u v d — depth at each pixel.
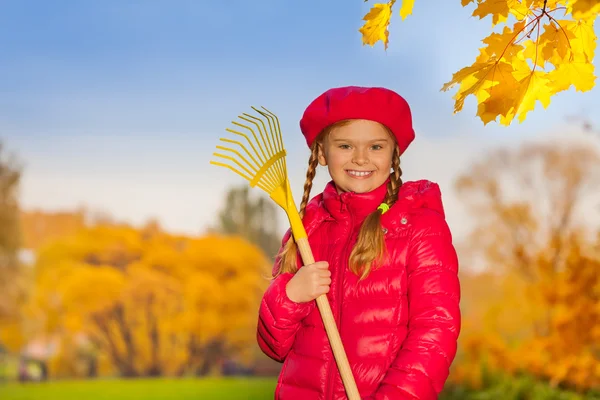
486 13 1.88
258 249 24.31
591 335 11.66
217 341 22.62
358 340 1.93
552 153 16.75
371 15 1.93
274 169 2.01
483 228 16.70
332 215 2.12
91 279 22.52
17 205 25.59
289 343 2.04
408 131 2.10
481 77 1.85
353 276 1.98
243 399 19.84
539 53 1.86
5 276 23.27
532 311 13.18
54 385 21.55
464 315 15.16
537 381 12.30
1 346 22.28
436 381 1.83
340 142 2.06
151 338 22.70
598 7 1.56
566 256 12.44
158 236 23.55
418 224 1.98
